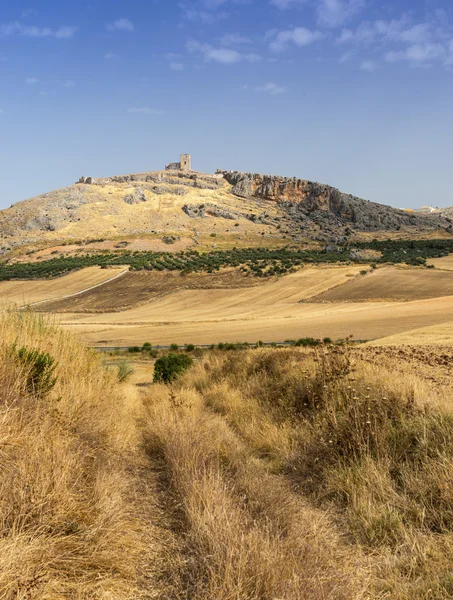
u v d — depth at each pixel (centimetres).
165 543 379
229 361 1536
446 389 809
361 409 662
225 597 295
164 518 432
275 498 472
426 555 375
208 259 16388
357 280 11194
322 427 694
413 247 19175
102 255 18600
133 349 4825
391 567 363
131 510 430
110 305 11556
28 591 272
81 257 18388
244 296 11200
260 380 1204
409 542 390
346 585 325
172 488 509
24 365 655
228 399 1116
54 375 802
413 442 587
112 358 4166
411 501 465
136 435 742
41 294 12925
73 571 313
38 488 368
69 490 393
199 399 1204
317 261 14550
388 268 12138
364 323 6128
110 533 359
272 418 876
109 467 504
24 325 877
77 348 1041
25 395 593
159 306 11125
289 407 889
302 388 909
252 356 1466
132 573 326
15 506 346
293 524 423
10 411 493
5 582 276
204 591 302
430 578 341
